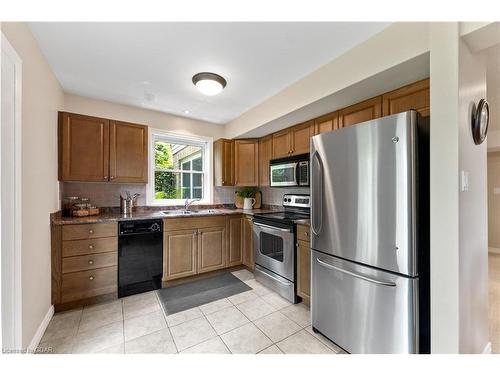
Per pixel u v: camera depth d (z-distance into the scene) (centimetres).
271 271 259
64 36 162
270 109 268
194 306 222
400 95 179
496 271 312
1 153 122
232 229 317
